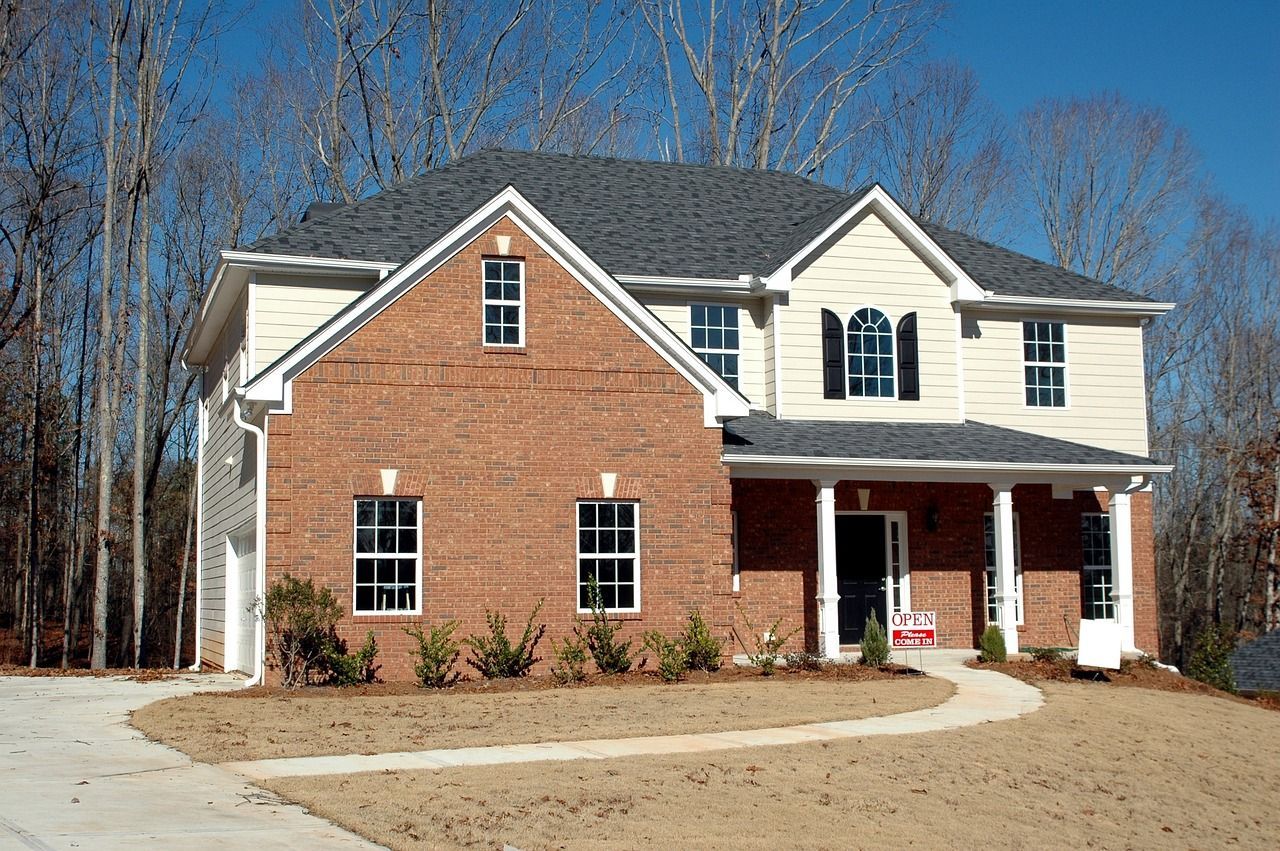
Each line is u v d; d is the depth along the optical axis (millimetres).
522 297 21969
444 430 21281
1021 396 27922
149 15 36125
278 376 20422
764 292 25938
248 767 12992
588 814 11266
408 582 20984
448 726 15836
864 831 11508
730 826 11203
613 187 29500
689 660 21969
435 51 44375
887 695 19344
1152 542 28484
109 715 17250
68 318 48469
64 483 50844
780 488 25625
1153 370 53031
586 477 22000
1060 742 16359
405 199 26375
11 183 39156
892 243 26828
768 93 46812
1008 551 24766
